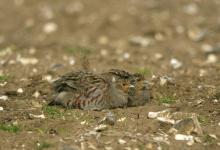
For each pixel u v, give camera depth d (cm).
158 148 1229
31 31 2666
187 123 1305
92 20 2709
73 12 2806
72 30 2647
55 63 1902
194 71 1833
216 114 1401
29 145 1232
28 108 1439
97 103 1423
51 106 1448
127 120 1339
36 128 1306
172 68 1894
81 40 2484
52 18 2783
